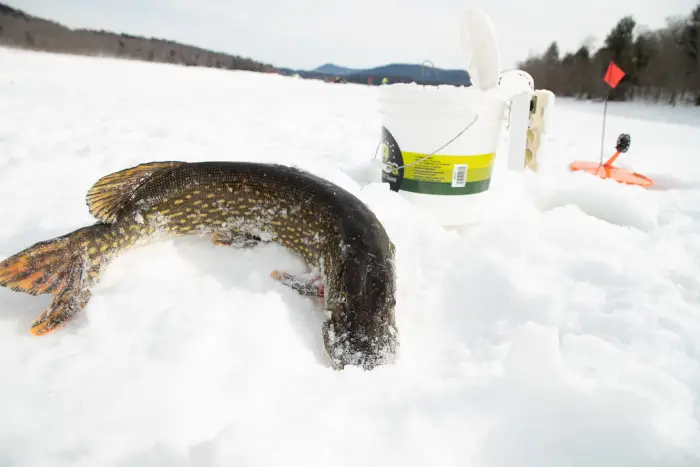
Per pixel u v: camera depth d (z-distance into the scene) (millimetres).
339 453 505
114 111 2930
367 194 1107
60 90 4086
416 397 591
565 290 838
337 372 643
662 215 1270
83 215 1082
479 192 1109
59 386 594
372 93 6668
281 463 481
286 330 718
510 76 1233
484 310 794
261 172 937
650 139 2811
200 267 882
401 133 1091
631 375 620
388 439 525
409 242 989
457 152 1058
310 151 1922
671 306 794
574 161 1843
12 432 523
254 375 617
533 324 647
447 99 1014
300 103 4406
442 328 773
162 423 543
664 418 539
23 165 1466
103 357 643
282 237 924
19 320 729
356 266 720
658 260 971
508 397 582
